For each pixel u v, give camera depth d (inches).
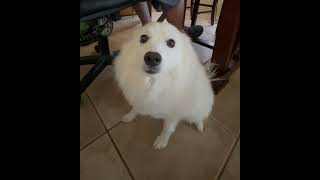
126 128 38.3
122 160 33.6
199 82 30.3
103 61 46.7
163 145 35.2
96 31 45.8
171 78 27.1
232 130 39.4
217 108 43.6
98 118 39.8
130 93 30.6
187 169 33.2
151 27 26.6
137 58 27.0
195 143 36.7
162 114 31.2
